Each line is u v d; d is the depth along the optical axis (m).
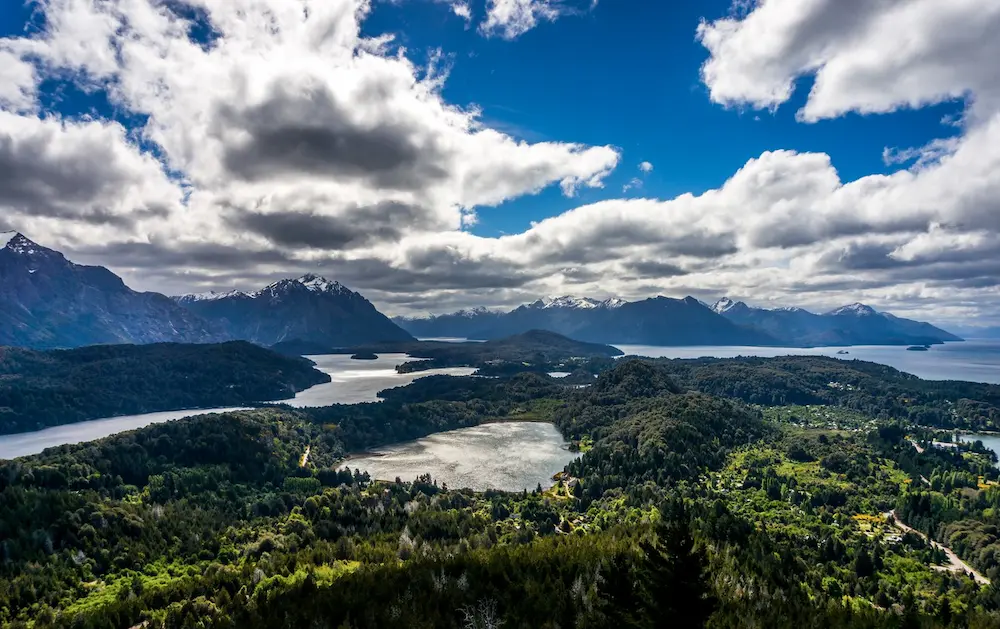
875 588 173.25
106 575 191.88
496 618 130.38
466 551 185.75
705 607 70.38
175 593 171.25
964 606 161.88
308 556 192.75
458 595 141.75
